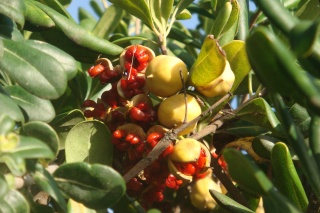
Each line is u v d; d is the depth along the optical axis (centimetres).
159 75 23
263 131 26
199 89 23
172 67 23
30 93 20
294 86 16
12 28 22
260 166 27
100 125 24
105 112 25
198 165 23
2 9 21
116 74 25
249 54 16
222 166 26
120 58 25
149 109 23
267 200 23
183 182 24
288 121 19
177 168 23
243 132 26
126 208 25
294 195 22
